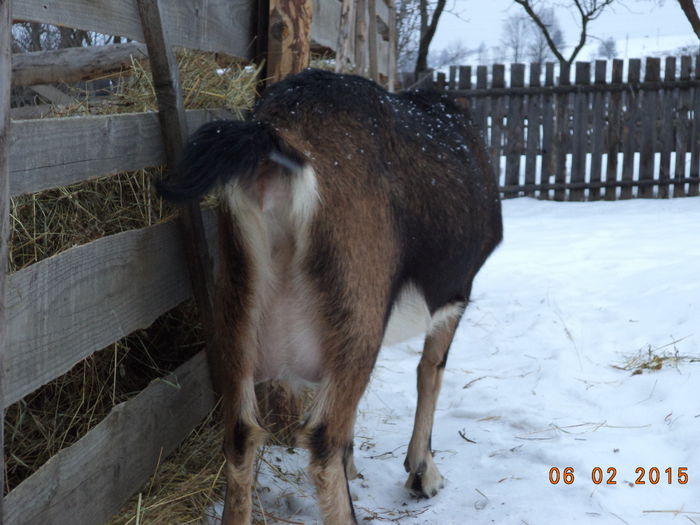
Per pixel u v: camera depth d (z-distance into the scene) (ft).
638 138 23.53
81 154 4.86
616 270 13.82
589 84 23.17
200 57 7.15
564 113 23.50
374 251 5.21
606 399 8.53
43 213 5.48
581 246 16.42
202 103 6.98
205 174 4.49
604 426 7.91
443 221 6.07
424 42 28.60
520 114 23.68
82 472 4.89
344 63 9.45
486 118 23.89
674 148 23.79
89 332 4.91
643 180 23.65
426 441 6.84
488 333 11.08
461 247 6.41
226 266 5.08
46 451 5.53
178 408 6.30
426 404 6.90
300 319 5.07
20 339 4.22
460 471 7.19
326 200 4.93
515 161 23.99
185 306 7.21
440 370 6.97
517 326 11.21
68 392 5.96
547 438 7.72
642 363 9.34
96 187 5.85
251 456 5.16
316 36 10.00
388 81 16.85
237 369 5.11
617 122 23.38
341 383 5.13
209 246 6.93
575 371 9.30
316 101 5.41
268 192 4.81
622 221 19.79
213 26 6.86
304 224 4.87
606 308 11.62
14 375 4.17
